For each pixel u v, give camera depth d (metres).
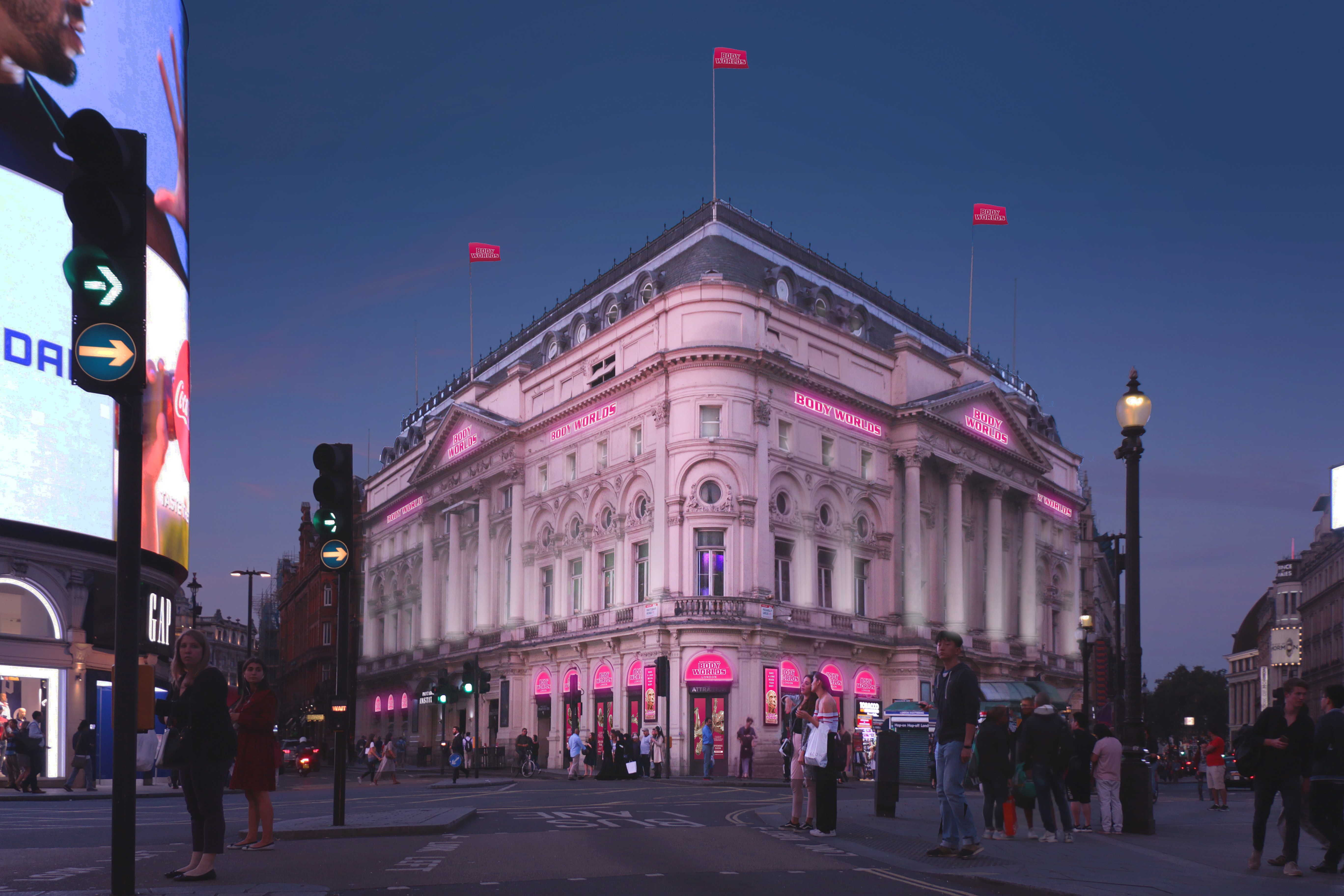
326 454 13.63
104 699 36.84
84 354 6.89
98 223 6.94
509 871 10.48
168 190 42.62
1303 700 11.20
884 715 38.41
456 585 63.62
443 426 65.25
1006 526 63.16
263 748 12.31
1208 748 26.20
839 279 60.44
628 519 49.16
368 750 43.81
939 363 57.94
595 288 61.97
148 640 39.41
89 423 37.44
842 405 51.88
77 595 36.56
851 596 50.97
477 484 60.94
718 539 45.97
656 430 47.41
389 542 77.25
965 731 11.82
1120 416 16.75
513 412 59.66
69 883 9.45
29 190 35.66
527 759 46.69
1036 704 16.56
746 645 44.81
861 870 10.75
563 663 52.34
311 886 8.87
